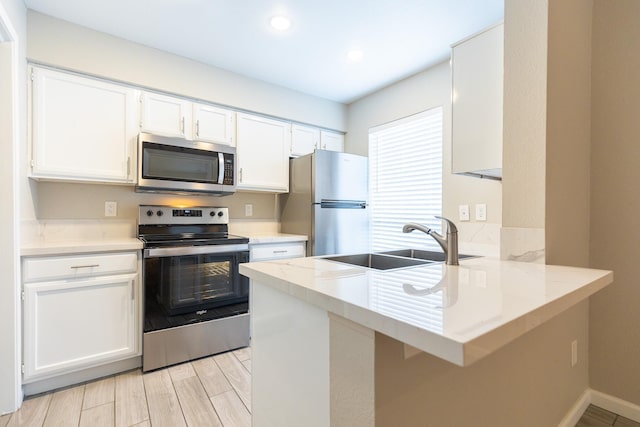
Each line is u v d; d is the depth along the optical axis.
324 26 2.22
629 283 1.69
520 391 1.22
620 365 1.71
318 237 2.92
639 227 1.66
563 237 1.45
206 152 2.59
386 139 3.26
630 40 1.67
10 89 1.69
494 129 1.67
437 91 2.78
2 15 1.54
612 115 1.72
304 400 0.96
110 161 2.27
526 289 0.84
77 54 2.17
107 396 1.83
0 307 1.67
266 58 2.65
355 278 0.99
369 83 3.14
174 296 2.22
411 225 1.41
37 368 1.79
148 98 2.44
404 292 0.81
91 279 1.95
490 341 0.54
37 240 2.18
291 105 3.25
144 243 2.14
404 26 2.21
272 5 1.99
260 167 3.03
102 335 1.99
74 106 2.15
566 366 1.57
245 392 1.88
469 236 2.51
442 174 2.72
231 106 2.87
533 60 1.33
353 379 0.75
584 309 1.75
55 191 2.29
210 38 2.36
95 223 2.44
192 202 2.89
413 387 0.80
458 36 2.33
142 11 2.05
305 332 0.96
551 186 1.35
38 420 1.61
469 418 0.98
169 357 2.19
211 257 2.39
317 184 2.93
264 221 3.32
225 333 2.43
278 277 1.01
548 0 1.30
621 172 1.70
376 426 0.71
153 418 1.64
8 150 1.69
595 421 1.65
